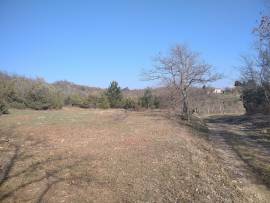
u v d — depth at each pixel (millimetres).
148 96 54969
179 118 38250
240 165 17969
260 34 21719
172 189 12531
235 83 54719
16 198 11078
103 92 59875
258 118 41656
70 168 14008
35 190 11680
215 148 22641
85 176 13109
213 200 12023
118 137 21375
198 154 18828
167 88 43594
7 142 18516
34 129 22844
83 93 64000
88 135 21547
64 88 68062
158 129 26375
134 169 14312
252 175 16109
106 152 16922
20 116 31422
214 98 65188
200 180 13938
